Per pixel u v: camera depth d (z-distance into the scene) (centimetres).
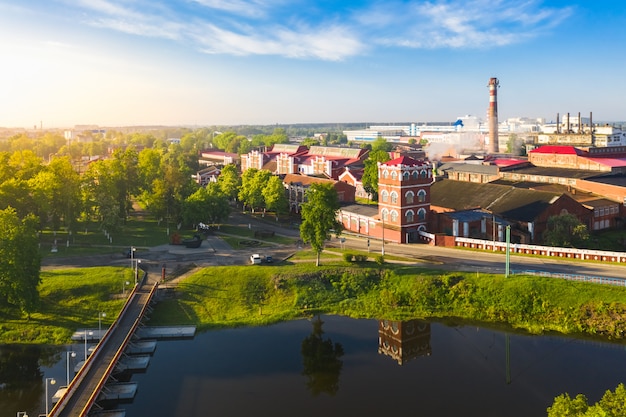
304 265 9406
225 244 11369
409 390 5931
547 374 6241
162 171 15838
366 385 6069
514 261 9362
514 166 17138
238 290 8694
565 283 7988
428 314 8175
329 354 6938
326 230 9356
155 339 7400
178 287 8688
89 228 12662
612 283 7869
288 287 8738
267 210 15588
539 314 7744
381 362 6675
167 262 9900
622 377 6128
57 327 7681
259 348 7138
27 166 12862
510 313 7875
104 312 8044
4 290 7438
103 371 6197
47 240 11362
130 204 14738
